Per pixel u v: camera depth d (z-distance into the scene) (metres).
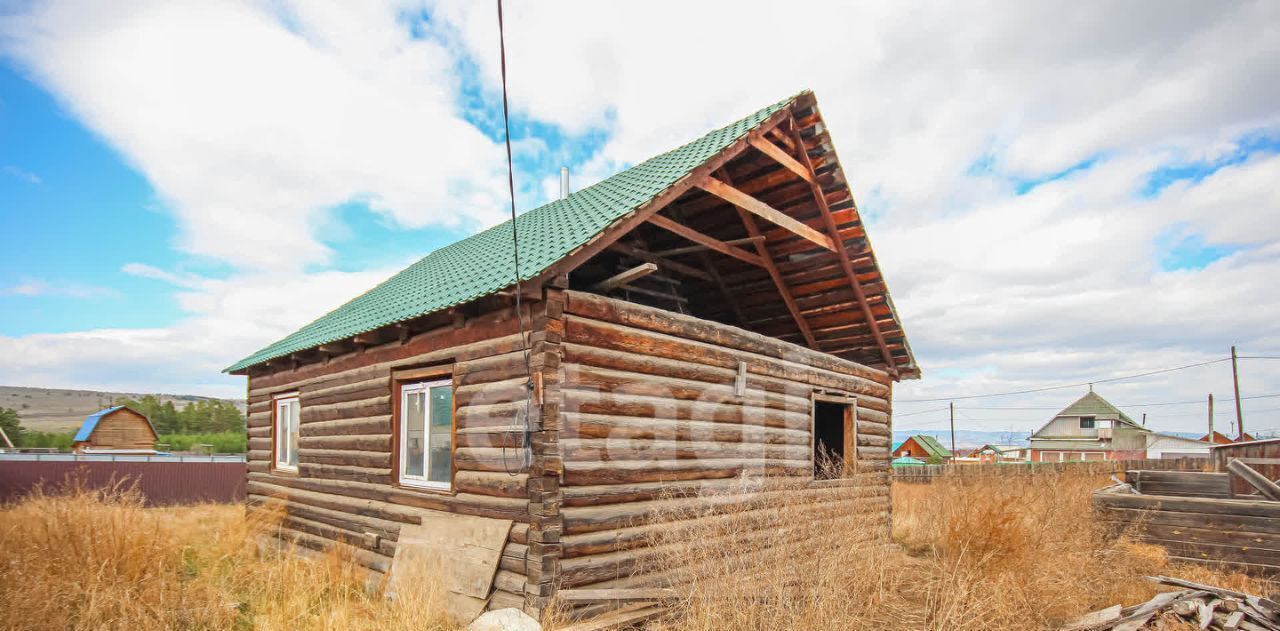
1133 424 55.50
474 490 6.71
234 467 20.86
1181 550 9.14
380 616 6.09
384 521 7.99
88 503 8.16
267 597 6.88
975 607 5.82
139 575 6.89
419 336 7.81
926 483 22.11
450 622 6.06
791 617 5.34
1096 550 8.23
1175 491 12.19
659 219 7.79
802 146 8.63
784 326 11.55
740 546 6.27
